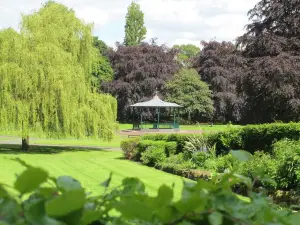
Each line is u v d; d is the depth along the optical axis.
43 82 17.39
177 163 14.11
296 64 28.41
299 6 30.19
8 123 17.30
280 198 8.26
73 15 19.81
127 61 52.53
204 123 53.28
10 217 0.80
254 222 0.98
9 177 11.55
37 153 19.23
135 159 17.03
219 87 51.88
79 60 20.22
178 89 50.19
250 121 33.38
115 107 20.34
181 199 0.94
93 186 9.89
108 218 0.99
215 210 0.95
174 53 55.88
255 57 31.53
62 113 17.72
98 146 24.36
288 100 29.19
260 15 32.31
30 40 18.33
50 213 0.79
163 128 39.88
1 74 17.02
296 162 8.65
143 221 0.93
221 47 53.34
